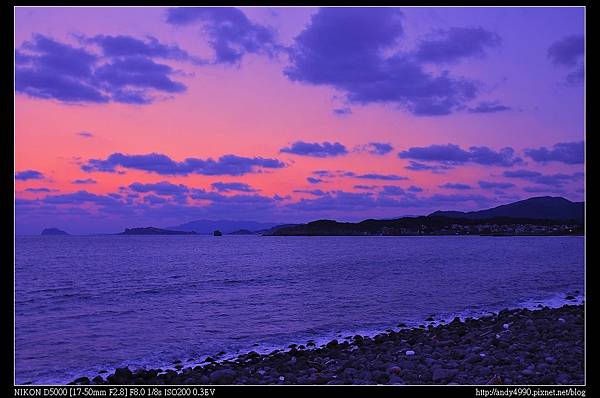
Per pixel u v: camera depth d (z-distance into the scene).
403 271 46.06
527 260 63.44
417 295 28.59
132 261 64.62
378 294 29.02
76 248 116.81
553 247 113.00
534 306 24.52
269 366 13.10
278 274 43.44
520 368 11.04
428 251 95.19
